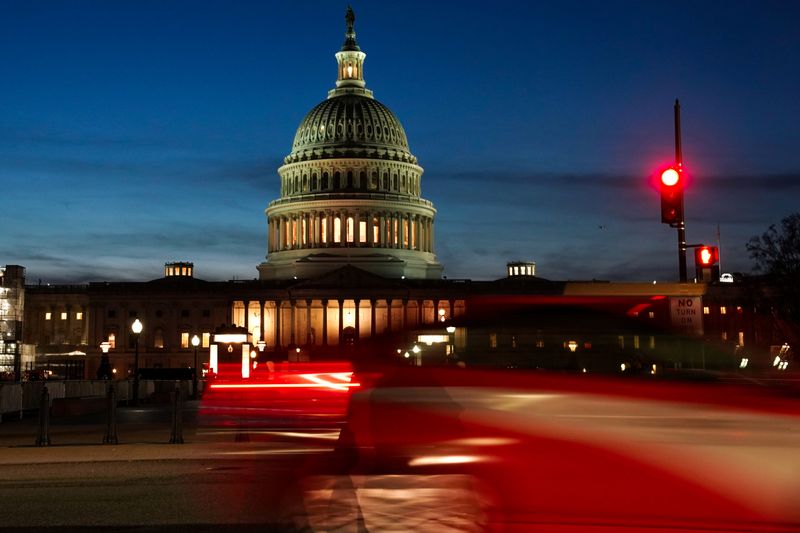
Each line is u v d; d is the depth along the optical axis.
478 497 10.69
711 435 10.70
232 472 22.75
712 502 10.55
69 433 38.91
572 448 10.59
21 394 51.94
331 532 11.18
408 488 10.89
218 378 90.62
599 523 10.30
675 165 25.12
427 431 10.85
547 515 10.53
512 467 10.63
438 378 10.93
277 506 17.28
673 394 10.79
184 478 21.72
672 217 24.81
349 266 198.38
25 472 23.41
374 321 194.38
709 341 11.42
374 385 11.20
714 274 24.58
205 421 45.59
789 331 102.19
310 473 11.61
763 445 10.73
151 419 49.50
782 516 10.20
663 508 10.52
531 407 10.71
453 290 193.75
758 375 12.94
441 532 10.73
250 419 44.66
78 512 16.98
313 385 65.81
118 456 27.36
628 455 10.59
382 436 10.98
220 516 16.39
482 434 10.73
